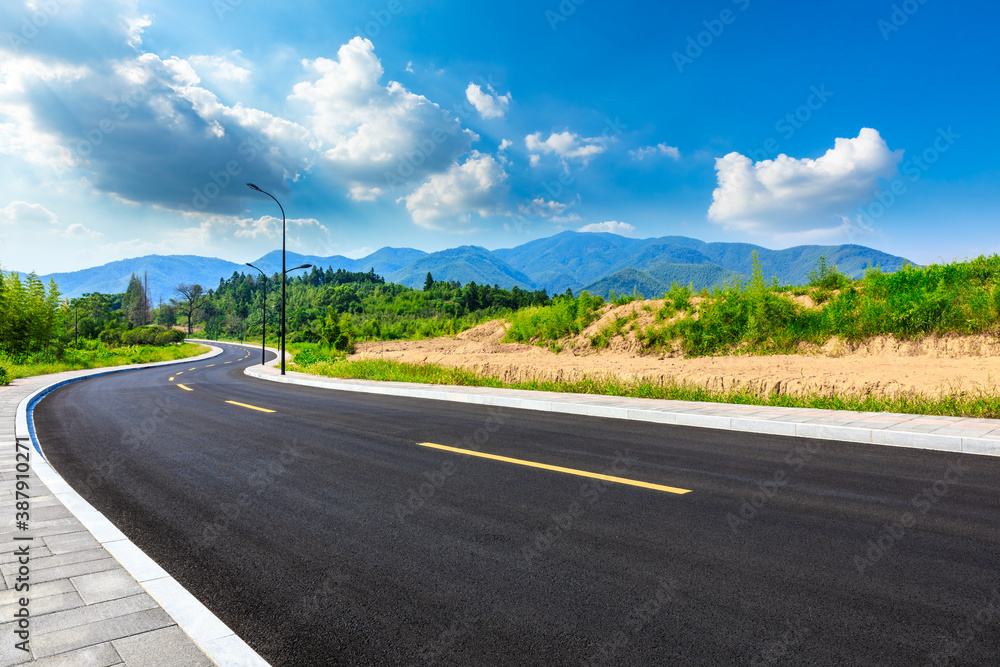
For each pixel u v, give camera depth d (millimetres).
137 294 167875
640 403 10578
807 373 11891
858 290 15758
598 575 3414
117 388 19516
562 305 23031
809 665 2422
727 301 16922
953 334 12680
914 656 2471
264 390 17844
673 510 4613
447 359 20688
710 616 2881
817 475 5621
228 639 2617
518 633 2756
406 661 2531
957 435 6652
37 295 37938
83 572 3375
